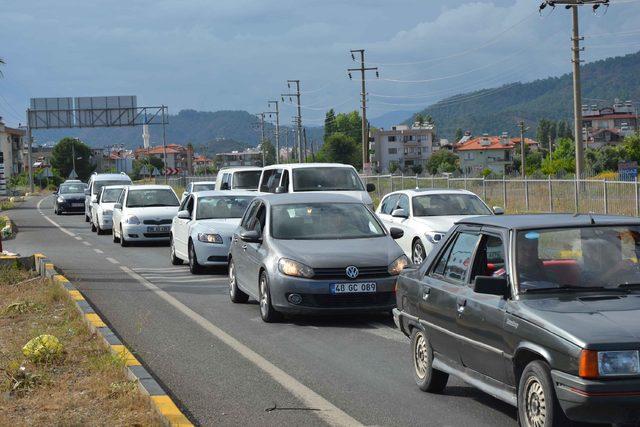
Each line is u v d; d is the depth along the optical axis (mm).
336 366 10555
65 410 8398
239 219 22250
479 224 8500
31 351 10617
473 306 7875
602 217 8156
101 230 37250
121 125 82500
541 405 6727
